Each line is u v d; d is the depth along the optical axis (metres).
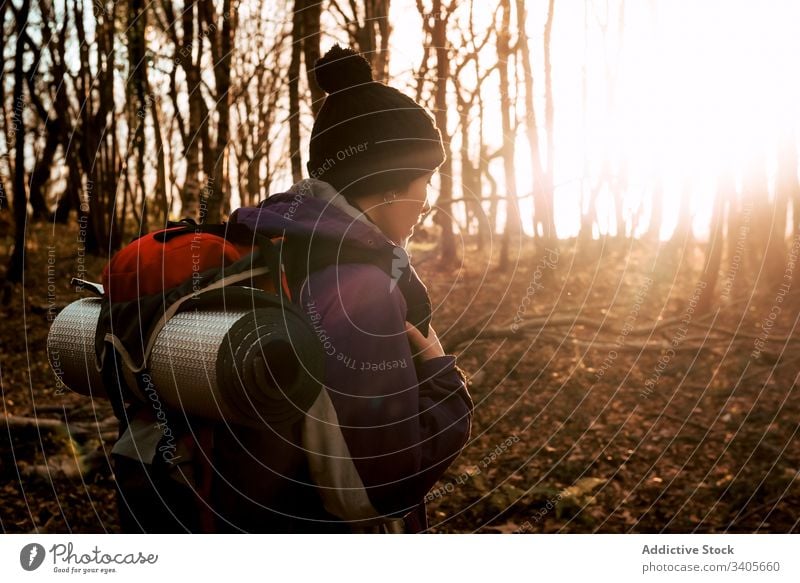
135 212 11.16
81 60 9.79
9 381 6.39
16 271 9.87
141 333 0.91
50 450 4.56
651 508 4.34
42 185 14.61
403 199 1.05
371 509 0.91
